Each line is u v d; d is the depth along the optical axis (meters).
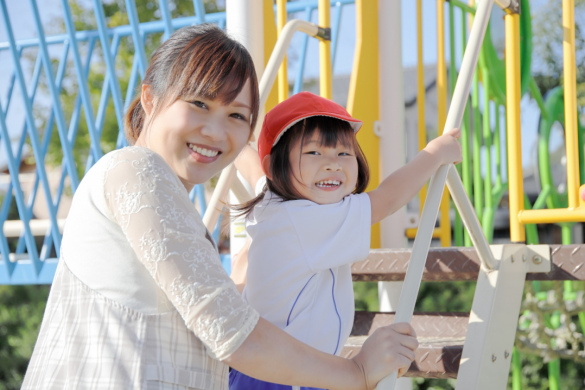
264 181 1.83
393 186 1.46
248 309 1.06
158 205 1.06
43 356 1.15
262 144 1.57
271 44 2.43
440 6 2.76
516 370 2.99
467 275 1.80
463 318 1.94
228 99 1.18
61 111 2.82
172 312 1.10
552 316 3.20
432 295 7.71
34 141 2.86
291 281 1.42
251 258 1.50
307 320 1.42
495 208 2.94
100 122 3.48
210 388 1.14
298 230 1.43
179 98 1.18
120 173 1.09
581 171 3.35
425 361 1.59
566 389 6.54
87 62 3.69
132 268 1.09
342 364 1.12
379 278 2.00
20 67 2.88
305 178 1.48
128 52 7.35
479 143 2.85
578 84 5.85
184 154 1.20
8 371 8.69
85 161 7.52
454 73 2.86
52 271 2.96
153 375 1.06
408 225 2.68
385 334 1.15
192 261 1.05
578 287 3.26
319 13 2.28
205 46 1.19
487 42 2.94
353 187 1.52
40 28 2.79
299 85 3.10
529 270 1.74
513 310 1.63
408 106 7.63
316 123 1.50
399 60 2.68
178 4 7.54
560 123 3.62
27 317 9.13
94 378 1.07
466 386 1.45
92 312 1.10
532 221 2.09
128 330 1.08
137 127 1.31
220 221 2.59
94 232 1.11
